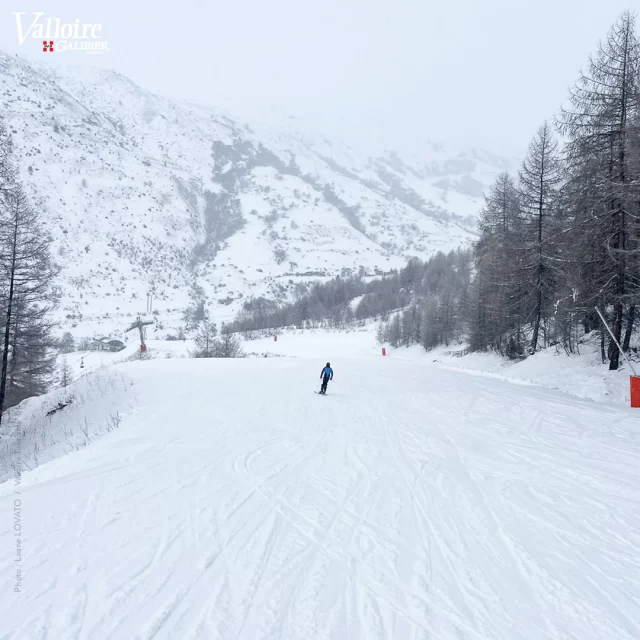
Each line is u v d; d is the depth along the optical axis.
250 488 6.91
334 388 18.48
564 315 22.34
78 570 4.44
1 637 3.41
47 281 22.30
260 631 3.61
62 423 15.88
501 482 7.41
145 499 6.36
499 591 4.31
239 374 22.23
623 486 7.31
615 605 4.14
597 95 18.70
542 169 27.39
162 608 3.87
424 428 11.35
